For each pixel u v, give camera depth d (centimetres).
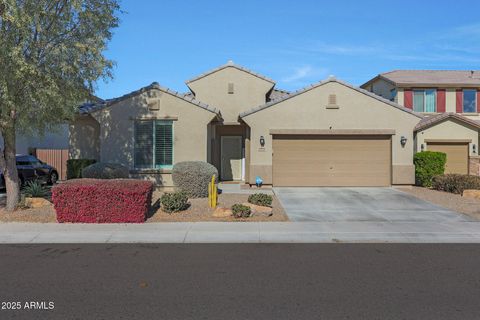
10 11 1134
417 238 1041
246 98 2288
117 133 1864
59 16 1257
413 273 738
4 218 1238
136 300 601
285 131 1944
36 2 1203
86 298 610
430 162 1983
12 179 1331
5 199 1577
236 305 581
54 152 2584
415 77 3038
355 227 1158
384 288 655
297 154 1972
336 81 1955
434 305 582
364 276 720
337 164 1975
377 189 1894
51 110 1308
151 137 1870
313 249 929
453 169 2461
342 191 1828
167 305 581
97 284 675
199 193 1593
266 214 1281
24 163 2131
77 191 1195
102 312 556
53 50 1210
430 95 2880
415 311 559
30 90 1209
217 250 919
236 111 2288
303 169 1972
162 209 1328
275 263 806
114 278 708
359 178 1978
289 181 1970
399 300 601
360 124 1956
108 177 1650
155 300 601
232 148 2372
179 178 1592
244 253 891
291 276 720
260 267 777
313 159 1973
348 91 1956
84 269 764
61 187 1195
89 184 1226
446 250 923
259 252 899
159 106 1862
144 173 1855
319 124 1955
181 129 1869
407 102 2869
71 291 641
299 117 1953
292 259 838
